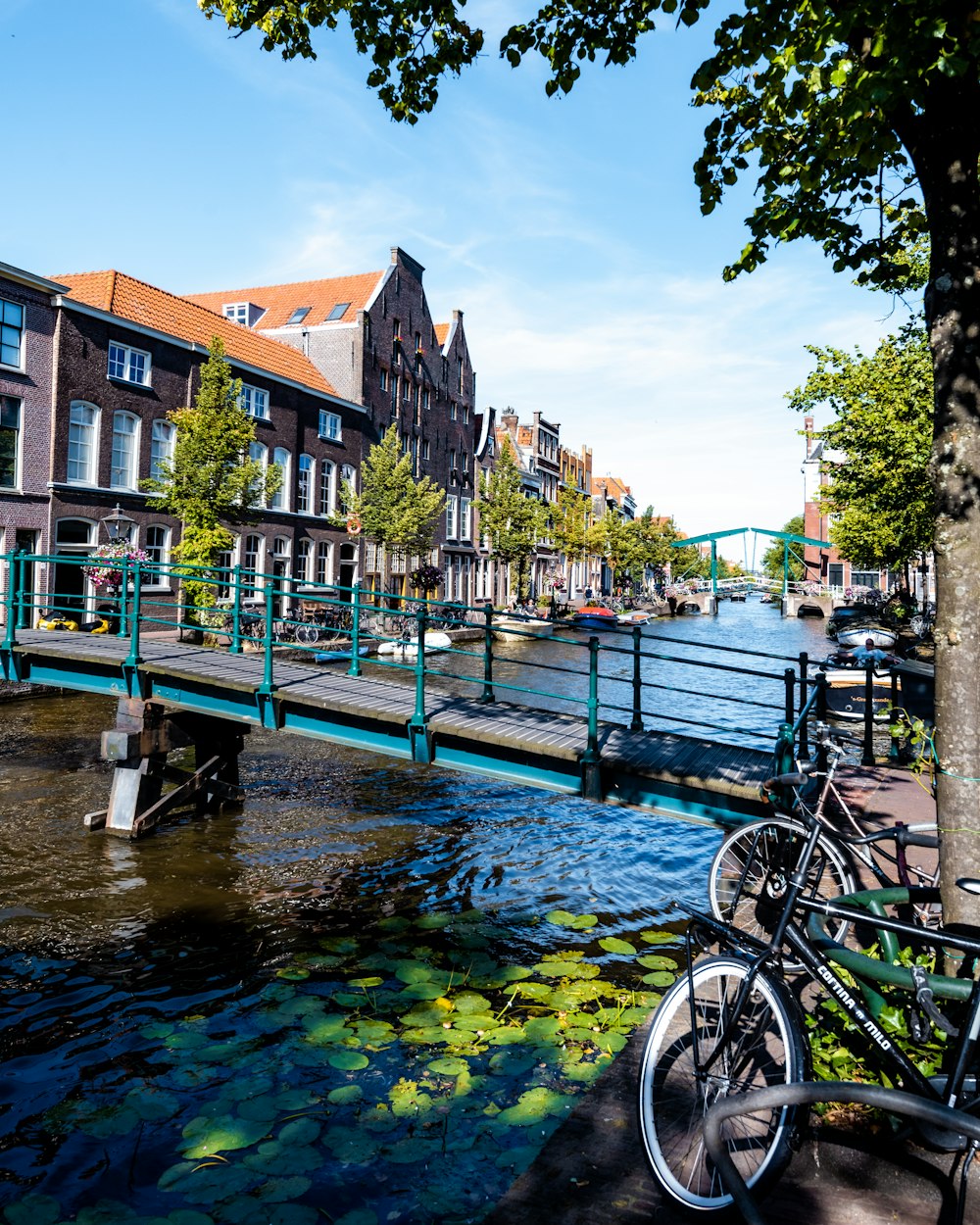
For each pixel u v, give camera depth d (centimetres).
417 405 3856
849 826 556
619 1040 458
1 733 1383
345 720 852
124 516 2120
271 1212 331
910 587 4234
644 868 841
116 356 2233
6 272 1905
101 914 699
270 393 2822
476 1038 467
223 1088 438
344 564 3291
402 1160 361
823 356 2006
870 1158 263
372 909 718
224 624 2420
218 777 1029
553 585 5447
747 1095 217
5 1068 466
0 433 1938
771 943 266
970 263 304
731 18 394
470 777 1228
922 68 299
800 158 441
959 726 304
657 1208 251
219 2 507
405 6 487
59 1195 358
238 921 688
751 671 698
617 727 859
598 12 470
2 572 1917
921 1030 262
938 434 314
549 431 5850
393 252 3641
